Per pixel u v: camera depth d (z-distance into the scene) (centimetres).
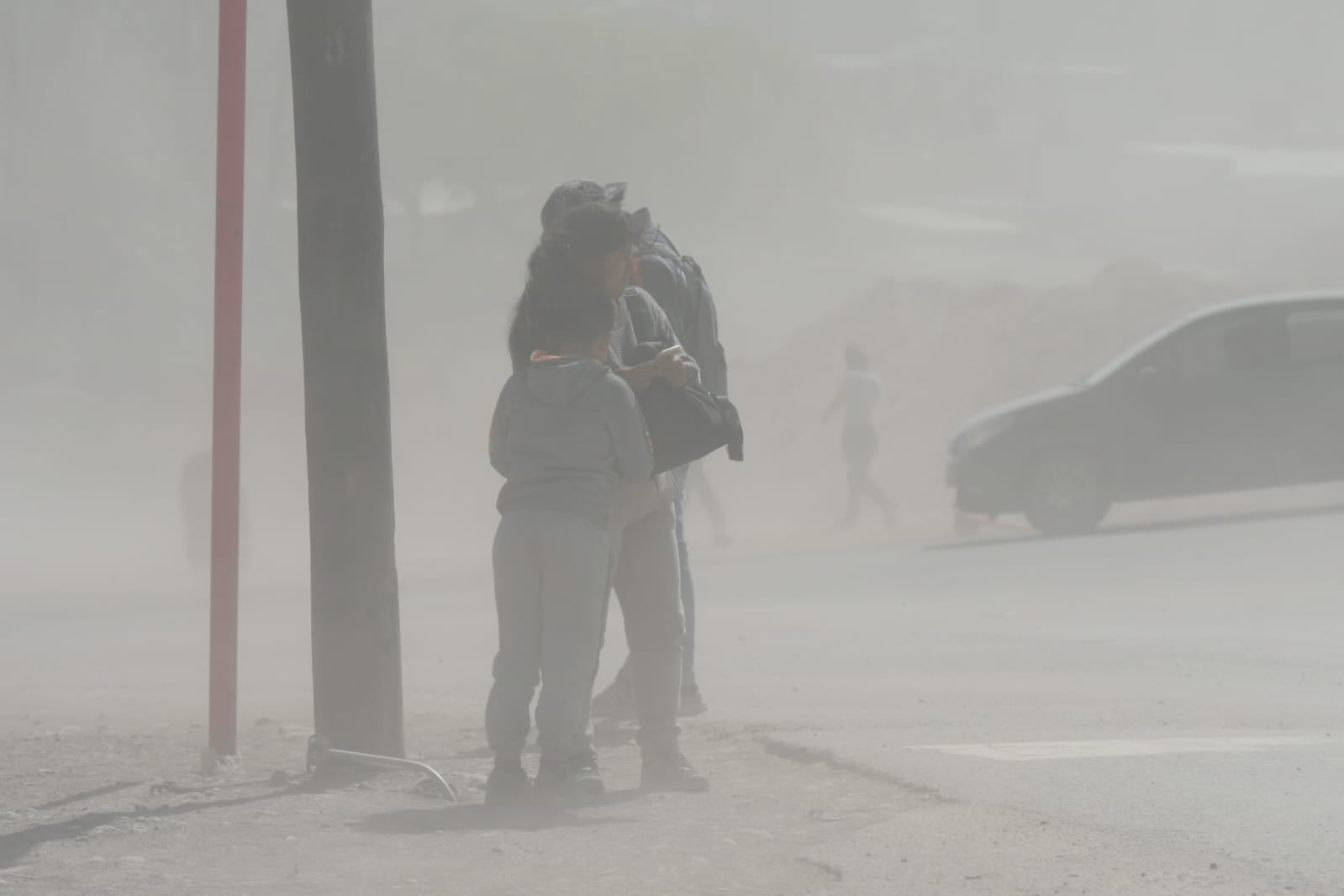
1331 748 1380
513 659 1214
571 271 1209
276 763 1484
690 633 1720
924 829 1090
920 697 1845
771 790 1281
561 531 1189
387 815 1200
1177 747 1397
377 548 1338
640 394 1223
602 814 1191
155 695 2173
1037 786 1216
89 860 1062
